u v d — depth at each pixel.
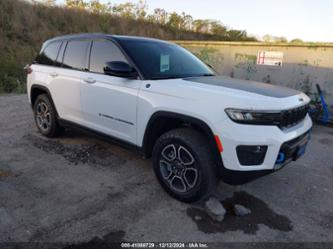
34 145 4.22
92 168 3.52
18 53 12.20
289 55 7.01
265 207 2.81
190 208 2.70
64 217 2.49
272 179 3.44
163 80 2.91
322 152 4.53
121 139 3.26
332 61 6.41
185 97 2.58
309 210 2.80
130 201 2.80
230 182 2.53
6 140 4.40
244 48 7.77
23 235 2.24
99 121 3.49
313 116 6.49
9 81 9.73
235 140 2.30
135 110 2.98
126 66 2.97
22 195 2.83
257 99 2.38
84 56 3.67
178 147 2.71
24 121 5.55
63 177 3.25
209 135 2.44
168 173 2.88
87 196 2.87
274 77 7.37
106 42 3.42
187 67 3.53
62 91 3.95
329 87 6.54
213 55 8.44
